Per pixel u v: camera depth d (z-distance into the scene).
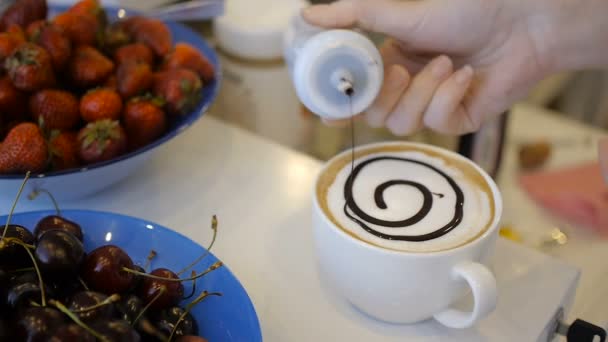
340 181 0.41
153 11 0.68
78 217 0.42
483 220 0.38
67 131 0.52
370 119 0.49
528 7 0.49
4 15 0.58
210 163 0.53
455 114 0.52
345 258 0.37
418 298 0.37
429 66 0.48
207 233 0.47
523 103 1.08
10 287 0.35
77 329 0.32
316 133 0.71
